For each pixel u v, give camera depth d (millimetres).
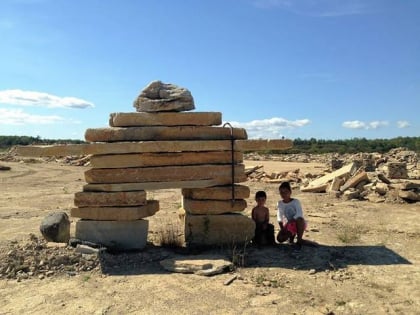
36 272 6426
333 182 16703
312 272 6508
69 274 6422
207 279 6215
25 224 10422
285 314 5062
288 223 7926
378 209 12711
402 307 5289
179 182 7652
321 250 7730
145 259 7113
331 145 68250
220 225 7832
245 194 7891
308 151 59938
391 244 8273
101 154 7512
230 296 5602
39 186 20078
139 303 5391
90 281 6176
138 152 7504
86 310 5188
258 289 5840
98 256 6863
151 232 9227
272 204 14141
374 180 16578
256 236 7969
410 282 6145
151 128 7648
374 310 5199
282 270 6629
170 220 10828
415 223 10438
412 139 65375
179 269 6516
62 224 7551
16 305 5340
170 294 5668
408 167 25531
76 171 30516
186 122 7773
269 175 22656
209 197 7828
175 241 8008
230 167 7871
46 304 5371
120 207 7488
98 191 7566
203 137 7832
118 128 7629
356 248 7941
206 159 7805
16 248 6871
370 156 33562
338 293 5723
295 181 21406
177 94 7754
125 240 7516
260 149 7945
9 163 38125
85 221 7559
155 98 7891
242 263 6824
